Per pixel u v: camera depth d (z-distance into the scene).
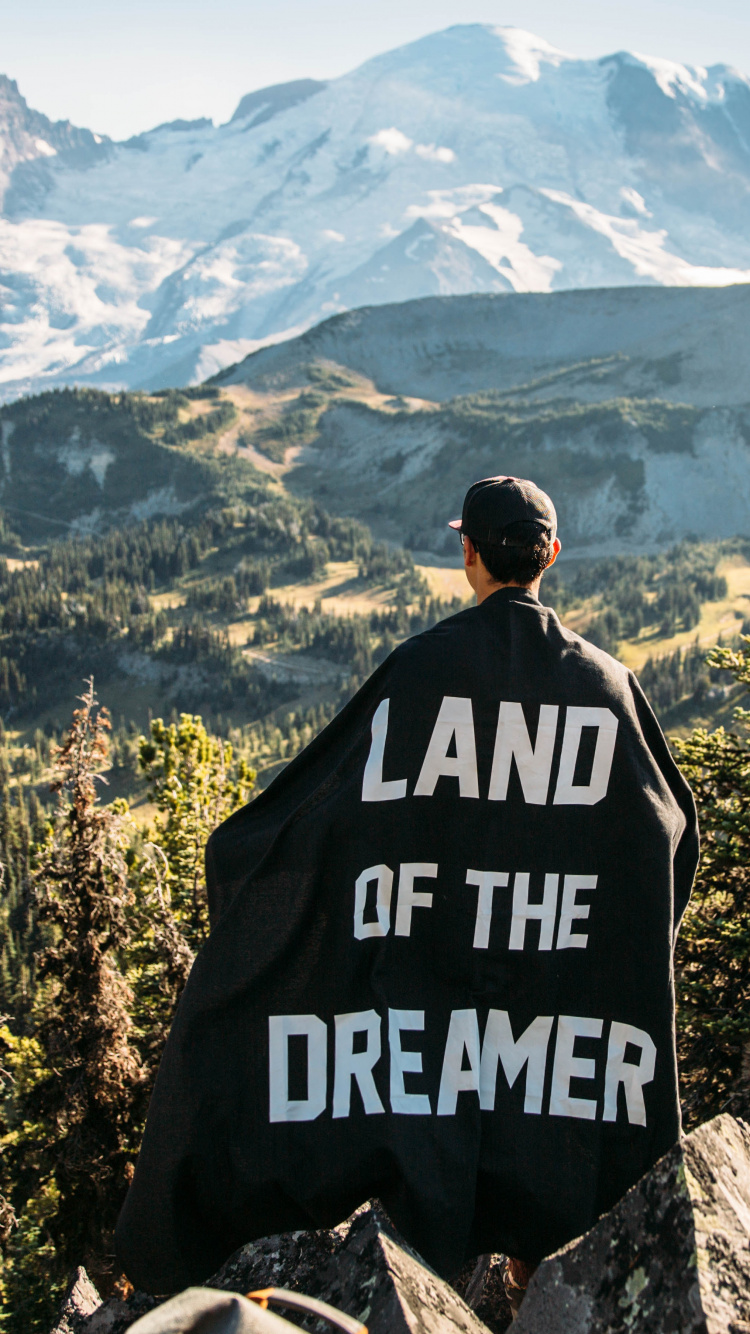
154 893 19.83
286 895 2.93
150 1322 1.62
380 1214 2.75
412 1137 2.86
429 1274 2.56
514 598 3.11
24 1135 22.75
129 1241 2.94
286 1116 2.90
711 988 14.73
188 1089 2.90
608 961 2.96
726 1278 2.12
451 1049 2.92
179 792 26.11
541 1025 2.95
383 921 2.95
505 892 2.94
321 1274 2.64
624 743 2.99
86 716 18.28
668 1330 2.07
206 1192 2.92
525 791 2.95
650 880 2.94
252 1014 2.93
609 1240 2.31
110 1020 18.94
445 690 2.95
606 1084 2.94
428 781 2.94
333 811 2.92
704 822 15.39
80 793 18.20
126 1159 19.44
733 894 15.89
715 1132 2.43
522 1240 2.95
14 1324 21.84
